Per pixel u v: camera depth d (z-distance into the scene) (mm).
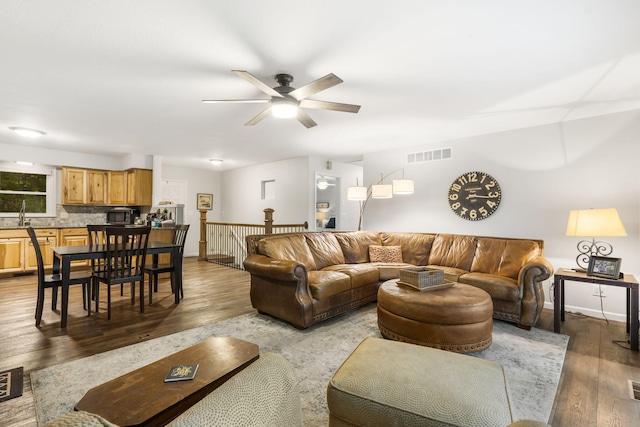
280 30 2008
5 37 2082
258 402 737
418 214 5227
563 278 3064
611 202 3531
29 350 2479
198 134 4684
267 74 2631
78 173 6020
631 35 2027
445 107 3410
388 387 1215
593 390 2041
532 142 4078
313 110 3549
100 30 2012
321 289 3141
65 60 2400
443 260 4273
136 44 2176
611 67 2467
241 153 6195
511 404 1158
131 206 6617
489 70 2539
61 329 2924
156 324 3096
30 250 5383
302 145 5418
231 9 1799
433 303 2494
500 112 3559
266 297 3303
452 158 4824
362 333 2967
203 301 3918
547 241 3943
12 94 3088
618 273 2926
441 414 1082
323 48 2219
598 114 3586
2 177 5672
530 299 3080
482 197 4465
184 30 2010
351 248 4637
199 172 8438
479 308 2502
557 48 2199
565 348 2680
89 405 1074
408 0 1716
